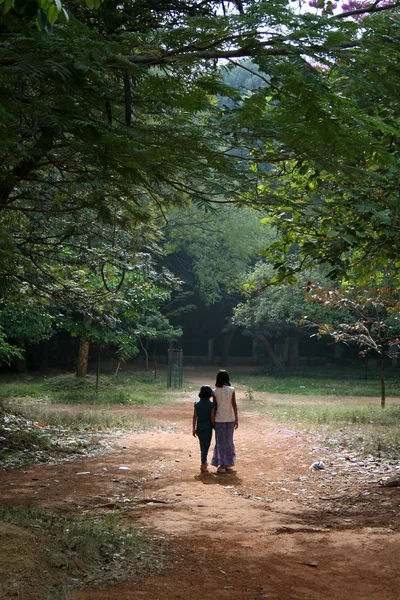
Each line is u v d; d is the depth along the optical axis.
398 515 7.83
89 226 12.87
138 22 5.50
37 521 6.64
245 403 27.38
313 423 18.53
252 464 12.13
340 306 21.92
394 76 4.37
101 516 7.39
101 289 16.50
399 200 7.87
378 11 5.00
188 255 44.47
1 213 10.63
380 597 4.86
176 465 12.05
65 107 4.55
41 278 15.78
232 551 6.04
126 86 4.77
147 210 8.66
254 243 41.44
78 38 4.16
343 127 4.26
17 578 4.79
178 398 29.25
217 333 53.19
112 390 28.42
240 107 4.76
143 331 33.25
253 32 4.16
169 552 5.94
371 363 53.62
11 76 3.99
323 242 8.62
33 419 17.25
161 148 4.73
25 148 5.16
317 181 8.69
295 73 4.08
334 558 5.86
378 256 9.65
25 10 2.87
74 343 47.00
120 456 12.95
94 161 4.95
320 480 10.60
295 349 50.69
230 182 5.70
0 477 10.55
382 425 17.69
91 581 4.98
